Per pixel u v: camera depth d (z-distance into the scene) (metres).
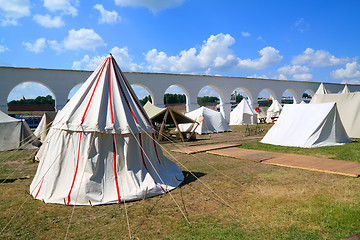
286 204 3.87
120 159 4.50
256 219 3.39
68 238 3.03
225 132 17.34
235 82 26.00
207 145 10.92
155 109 14.38
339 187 4.64
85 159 4.29
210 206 3.93
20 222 3.51
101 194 4.17
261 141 11.22
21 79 16.64
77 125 4.41
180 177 5.50
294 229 3.06
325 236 2.86
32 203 4.19
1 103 16.08
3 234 3.19
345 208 3.57
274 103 26.77
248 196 4.33
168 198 4.33
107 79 5.12
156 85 21.50
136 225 3.32
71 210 3.86
